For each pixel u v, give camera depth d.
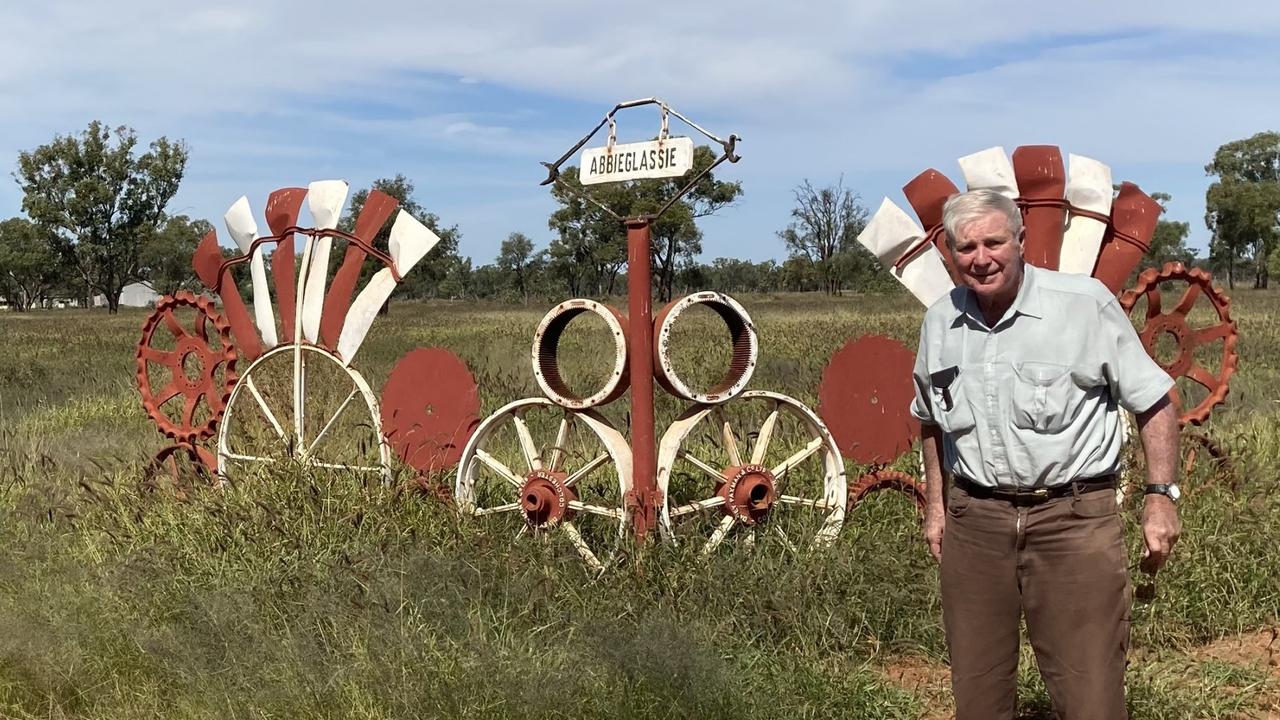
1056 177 5.19
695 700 3.65
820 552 4.82
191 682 4.08
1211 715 3.80
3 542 5.66
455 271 95.19
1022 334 2.92
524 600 4.49
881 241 5.40
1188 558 4.80
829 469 5.29
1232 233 84.44
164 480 6.56
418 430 5.84
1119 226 5.26
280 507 5.48
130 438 9.41
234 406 6.91
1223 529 5.09
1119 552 2.93
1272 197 82.19
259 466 6.05
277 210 6.36
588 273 68.00
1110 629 2.93
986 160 5.25
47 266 72.62
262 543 5.13
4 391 14.54
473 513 5.30
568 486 5.17
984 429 2.97
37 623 4.46
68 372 16.89
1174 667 4.13
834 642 4.33
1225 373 5.77
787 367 12.95
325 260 6.21
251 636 4.30
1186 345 5.78
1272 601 4.74
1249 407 8.84
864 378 5.49
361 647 4.05
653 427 4.98
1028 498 2.95
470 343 19.98
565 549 4.92
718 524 5.28
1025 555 2.99
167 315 6.86
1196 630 4.60
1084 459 2.90
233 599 4.47
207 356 6.76
